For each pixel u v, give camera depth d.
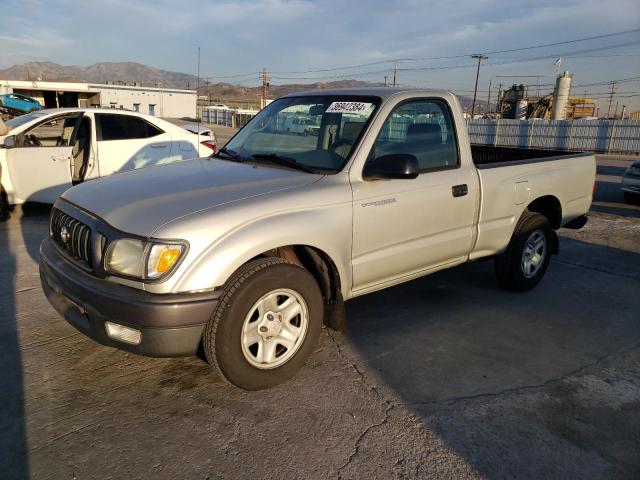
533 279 5.08
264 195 3.11
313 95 4.22
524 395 3.24
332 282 3.46
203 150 8.93
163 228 2.76
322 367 3.51
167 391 3.17
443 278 5.45
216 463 2.55
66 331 3.93
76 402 3.03
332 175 3.43
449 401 3.15
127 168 7.93
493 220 4.49
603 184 14.10
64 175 7.45
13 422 2.82
